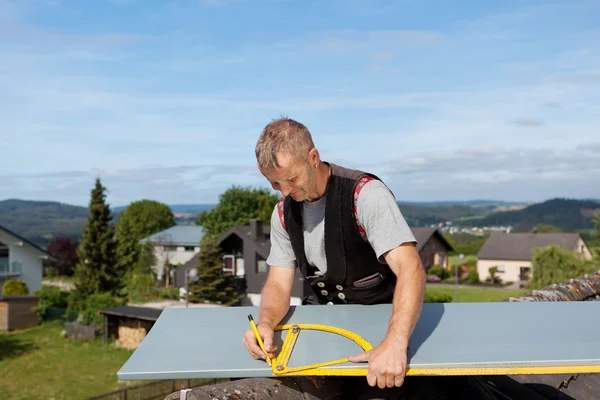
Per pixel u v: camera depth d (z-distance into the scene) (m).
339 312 1.77
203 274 31.38
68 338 26.33
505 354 1.33
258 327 1.51
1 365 21.84
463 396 1.69
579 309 1.79
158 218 70.19
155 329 1.69
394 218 1.59
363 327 1.60
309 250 1.80
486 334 1.50
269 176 1.57
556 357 1.30
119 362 22.47
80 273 34.31
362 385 1.54
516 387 2.03
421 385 1.58
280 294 1.84
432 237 55.28
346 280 1.77
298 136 1.53
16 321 27.97
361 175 1.67
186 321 1.78
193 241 49.91
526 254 50.84
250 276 31.81
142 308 26.44
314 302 2.01
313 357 1.40
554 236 51.72
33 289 36.88
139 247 48.09
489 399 1.70
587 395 2.07
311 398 1.39
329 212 1.67
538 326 1.58
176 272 34.19
